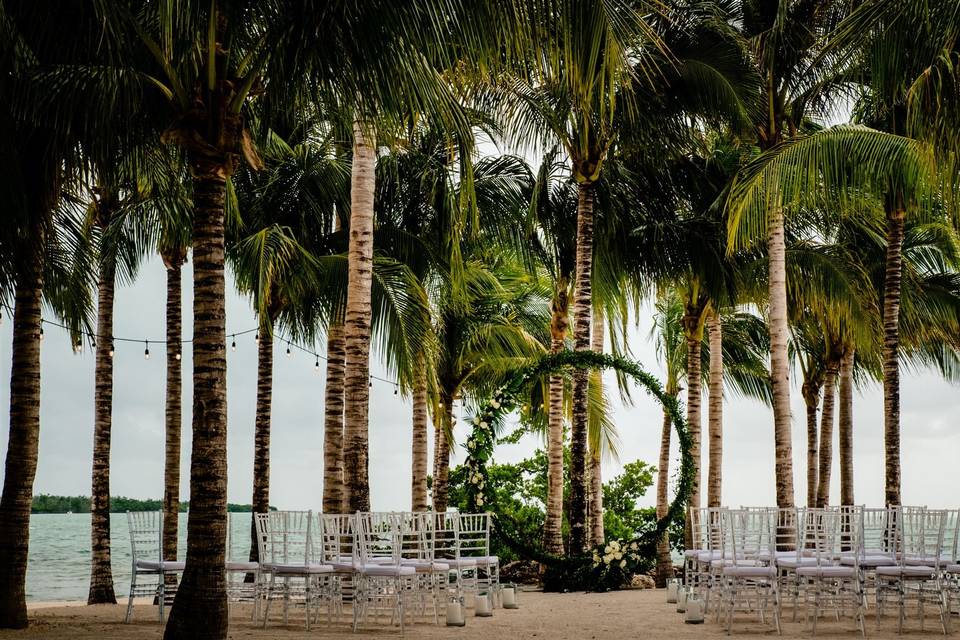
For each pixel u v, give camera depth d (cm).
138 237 1552
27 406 1038
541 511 2661
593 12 797
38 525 11312
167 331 1684
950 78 987
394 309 1562
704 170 1842
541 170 1802
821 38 1586
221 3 841
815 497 2744
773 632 1001
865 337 1870
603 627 1056
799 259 1877
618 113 1617
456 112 962
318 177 1705
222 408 862
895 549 1053
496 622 1117
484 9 811
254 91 932
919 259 2209
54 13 929
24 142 1014
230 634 966
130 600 1109
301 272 1599
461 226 1590
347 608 1261
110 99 920
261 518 1080
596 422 2097
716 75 1573
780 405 1623
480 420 1680
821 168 1430
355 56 848
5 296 1089
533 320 2545
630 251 1842
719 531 1179
